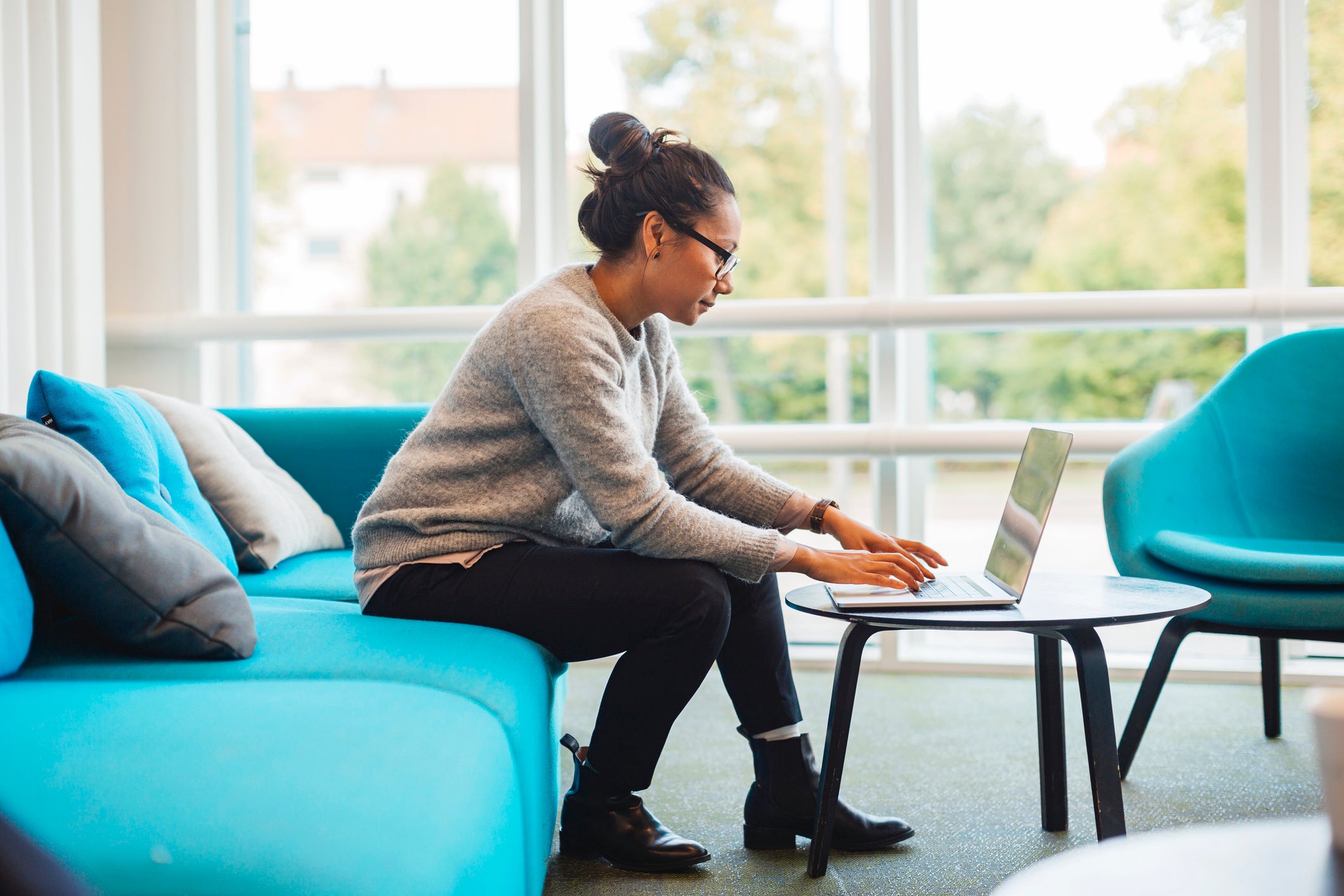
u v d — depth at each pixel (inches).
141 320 112.3
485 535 56.2
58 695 39.3
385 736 35.4
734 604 59.0
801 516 63.0
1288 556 66.0
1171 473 81.1
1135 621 47.1
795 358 114.1
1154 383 108.3
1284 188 103.6
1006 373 110.6
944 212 111.8
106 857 25.9
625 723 54.8
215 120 118.4
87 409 63.4
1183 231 107.6
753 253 114.8
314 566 80.1
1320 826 21.3
